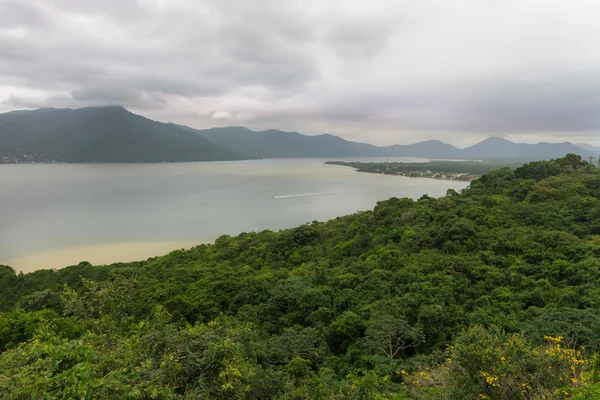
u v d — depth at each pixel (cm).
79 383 639
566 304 1975
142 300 2822
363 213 6144
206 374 929
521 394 905
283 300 2684
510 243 3152
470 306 2258
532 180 5244
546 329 1492
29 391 622
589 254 2692
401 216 4828
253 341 1911
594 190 4400
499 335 1193
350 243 4334
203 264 4728
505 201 4641
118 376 720
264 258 4756
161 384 833
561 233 3194
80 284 3894
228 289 3138
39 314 2106
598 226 3353
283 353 1842
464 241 3378
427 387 1176
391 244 3872
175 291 3041
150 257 5716
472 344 1031
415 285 2477
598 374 915
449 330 1972
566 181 5019
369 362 1714
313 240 5053
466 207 4588
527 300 2203
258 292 2989
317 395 1261
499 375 936
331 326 2180
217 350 962
